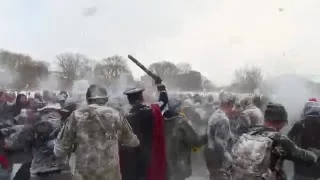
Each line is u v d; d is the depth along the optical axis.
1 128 6.24
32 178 5.70
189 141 4.97
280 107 3.44
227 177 5.30
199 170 6.89
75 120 3.90
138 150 4.64
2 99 7.64
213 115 5.60
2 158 5.88
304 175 5.14
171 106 5.04
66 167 5.77
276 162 3.26
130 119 4.68
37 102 7.78
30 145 6.04
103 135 3.88
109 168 3.85
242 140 3.41
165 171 4.65
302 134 5.09
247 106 6.32
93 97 4.00
